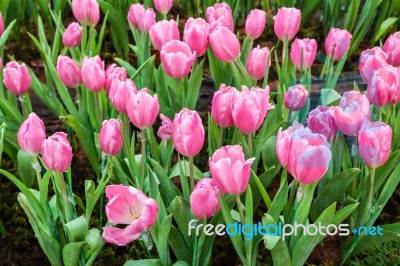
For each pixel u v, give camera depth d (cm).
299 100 107
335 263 110
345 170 103
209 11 127
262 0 196
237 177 82
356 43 166
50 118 152
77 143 141
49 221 99
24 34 185
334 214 97
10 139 124
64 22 189
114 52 178
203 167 133
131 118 96
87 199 98
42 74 169
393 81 99
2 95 123
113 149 97
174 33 116
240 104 90
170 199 102
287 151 83
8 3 159
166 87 127
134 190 81
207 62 169
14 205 125
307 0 172
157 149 110
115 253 114
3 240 118
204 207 85
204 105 155
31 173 121
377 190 110
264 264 110
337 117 94
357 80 162
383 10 172
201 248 96
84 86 122
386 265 110
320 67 168
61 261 102
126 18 170
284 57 126
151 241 101
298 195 87
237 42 110
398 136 110
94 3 132
